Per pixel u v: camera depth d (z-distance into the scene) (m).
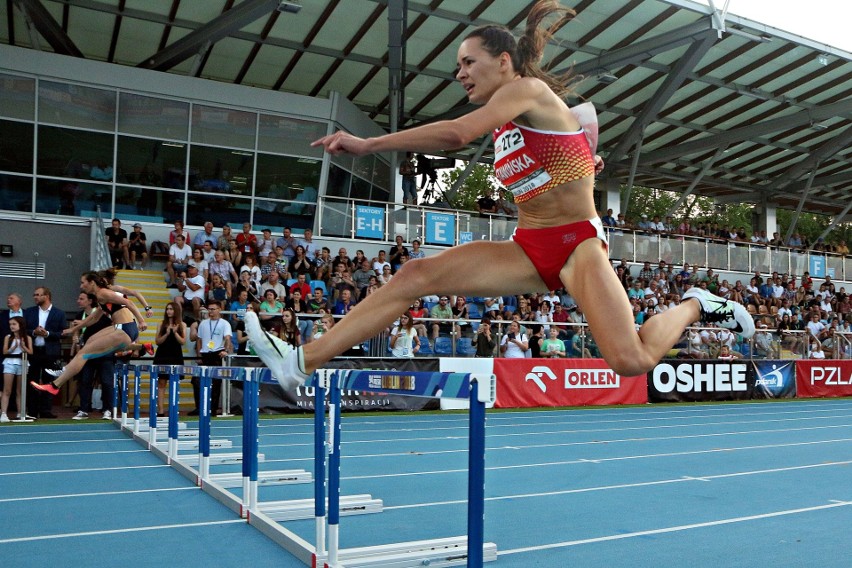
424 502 6.08
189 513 5.48
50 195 18.19
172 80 19.23
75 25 19.19
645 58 19.84
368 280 17.45
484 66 3.12
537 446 9.81
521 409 15.25
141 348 12.48
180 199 19.50
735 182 33.12
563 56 20.41
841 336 21.03
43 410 12.04
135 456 8.21
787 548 4.71
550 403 15.73
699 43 19.52
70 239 17.73
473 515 2.71
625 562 4.36
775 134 27.33
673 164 30.23
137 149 19.05
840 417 14.93
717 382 18.31
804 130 27.03
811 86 23.33
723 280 24.62
